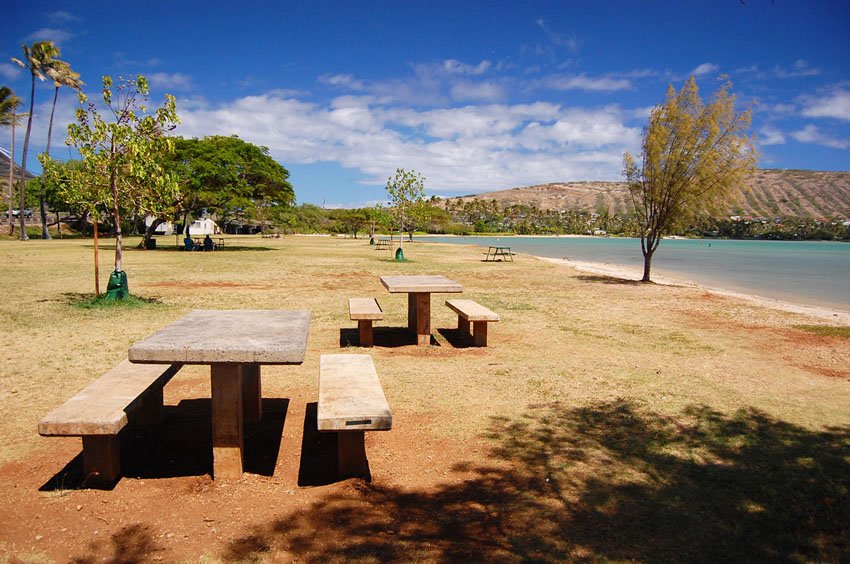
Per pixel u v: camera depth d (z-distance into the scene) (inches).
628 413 207.0
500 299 545.0
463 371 265.9
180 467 156.1
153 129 449.7
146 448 169.3
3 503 133.3
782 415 207.8
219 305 461.7
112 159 434.9
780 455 169.2
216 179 1275.8
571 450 171.5
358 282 672.4
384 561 111.0
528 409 210.4
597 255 1718.8
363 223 2807.6
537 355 303.1
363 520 127.6
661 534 123.1
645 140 720.3
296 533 121.6
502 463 161.3
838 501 139.5
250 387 191.5
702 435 185.6
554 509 134.2
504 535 121.8
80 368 255.4
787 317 459.2
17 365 259.4
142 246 1347.2
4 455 160.7
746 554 115.6
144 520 126.7
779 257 1753.2
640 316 451.5
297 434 182.2
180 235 2498.8
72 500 135.4
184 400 215.3
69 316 391.9
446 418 198.7
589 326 399.5
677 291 637.9
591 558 113.2
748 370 278.8
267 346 136.4
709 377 263.1
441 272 849.5
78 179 444.5
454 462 161.8
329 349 310.5
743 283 856.3
